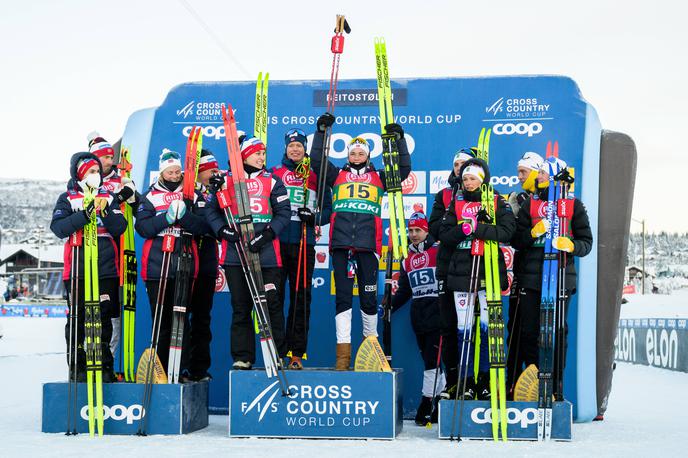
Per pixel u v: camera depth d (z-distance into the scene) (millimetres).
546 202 19188
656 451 16359
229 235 18891
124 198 20078
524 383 18438
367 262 20094
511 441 17766
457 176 19766
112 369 19656
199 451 15922
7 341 79000
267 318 18516
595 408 22828
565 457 15414
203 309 21109
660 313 121188
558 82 24188
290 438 18203
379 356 18562
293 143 21344
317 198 20688
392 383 18156
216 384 23844
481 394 19594
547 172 18938
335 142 24516
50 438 17828
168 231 19844
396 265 23359
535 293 19203
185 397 18781
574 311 23062
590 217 23266
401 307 23562
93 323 18609
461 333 19172
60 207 19266
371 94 24562
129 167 23062
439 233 19594
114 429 18578
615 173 23625
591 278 23219
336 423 18188
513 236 19562
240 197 19078
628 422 22938
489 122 24188
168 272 19797
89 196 18734
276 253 19484
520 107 24156
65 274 19500
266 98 23328
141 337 23859
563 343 18266
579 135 23812
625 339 61500
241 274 19297
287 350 21391
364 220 19891
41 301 178875
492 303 18281
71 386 18750
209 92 25250
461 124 24250
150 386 18578
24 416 22547
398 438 18406
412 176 24172
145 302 23953
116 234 19500
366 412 18141
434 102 24438
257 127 23047
